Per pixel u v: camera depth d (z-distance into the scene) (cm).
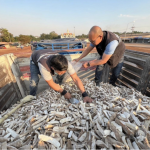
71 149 88
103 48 184
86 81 247
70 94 184
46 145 89
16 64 258
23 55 273
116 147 82
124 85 277
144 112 109
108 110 123
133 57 244
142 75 220
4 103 205
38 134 101
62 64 113
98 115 112
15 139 100
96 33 157
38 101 177
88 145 89
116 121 100
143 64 217
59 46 380
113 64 200
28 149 88
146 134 89
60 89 165
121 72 287
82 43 406
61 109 133
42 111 141
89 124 109
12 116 148
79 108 135
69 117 116
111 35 167
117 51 180
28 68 279
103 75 324
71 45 405
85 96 160
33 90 225
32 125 110
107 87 225
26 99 188
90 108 133
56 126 105
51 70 138
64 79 246
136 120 103
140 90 229
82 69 305
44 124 111
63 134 100
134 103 132
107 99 161
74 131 105
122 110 117
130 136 90
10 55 239
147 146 80
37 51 181
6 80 221
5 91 213
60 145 91
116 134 89
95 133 97
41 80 292
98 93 194
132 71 250
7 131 111
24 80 287
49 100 174
